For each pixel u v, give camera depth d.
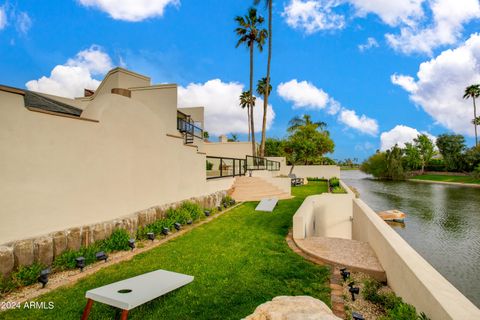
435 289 2.72
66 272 4.54
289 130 43.50
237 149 27.06
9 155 4.17
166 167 8.43
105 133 6.09
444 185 47.59
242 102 47.00
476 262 11.42
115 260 5.20
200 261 5.23
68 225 5.14
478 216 21.31
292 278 4.54
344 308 3.62
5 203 4.11
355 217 10.78
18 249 4.05
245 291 4.02
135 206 7.04
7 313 3.28
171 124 13.16
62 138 5.06
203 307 3.54
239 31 29.77
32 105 5.81
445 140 59.94
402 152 65.69
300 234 6.91
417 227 18.00
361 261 5.34
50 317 3.21
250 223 8.59
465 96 64.50
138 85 14.02
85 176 5.55
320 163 41.19
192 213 8.75
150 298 2.95
